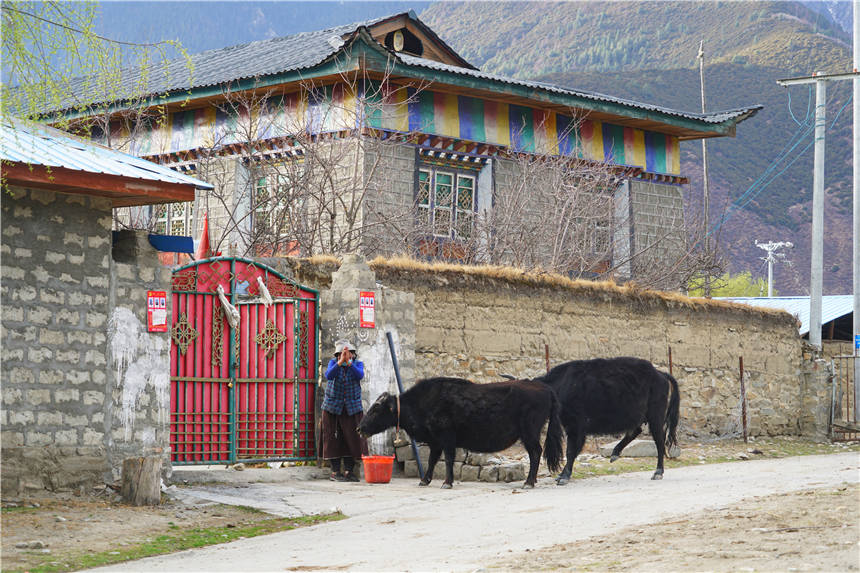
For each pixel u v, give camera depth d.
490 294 19.77
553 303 20.89
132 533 11.44
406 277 18.56
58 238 13.45
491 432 14.73
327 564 9.74
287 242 23.97
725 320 24.69
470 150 28.97
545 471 16.95
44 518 11.84
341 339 16.19
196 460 15.08
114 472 13.70
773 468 17.31
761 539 9.38
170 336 14.70
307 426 16.11
